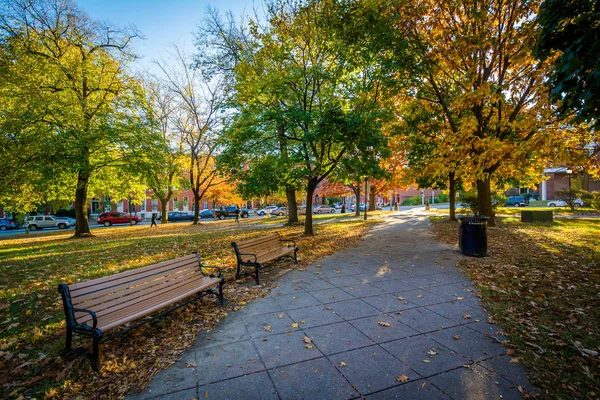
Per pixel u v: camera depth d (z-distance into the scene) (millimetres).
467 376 2943
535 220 16719
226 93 17391
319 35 10984
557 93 4117
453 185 18484
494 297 5027
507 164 8000
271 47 11531
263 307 4820
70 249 11586
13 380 3004
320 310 4664
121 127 16531
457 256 8344
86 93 17922
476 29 10016
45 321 4332
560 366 3076
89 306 3420
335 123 9445
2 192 10430
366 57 9734
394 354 3355
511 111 11578
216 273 6852
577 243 9578
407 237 12391
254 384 2877
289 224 19422
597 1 3746
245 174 11555
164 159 19250
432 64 10312
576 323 4008
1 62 11219
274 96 11242
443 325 4070
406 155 18750
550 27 4277
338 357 3312
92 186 21250
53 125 13758
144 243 12656
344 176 11844
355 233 13906
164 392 2787
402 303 4910
